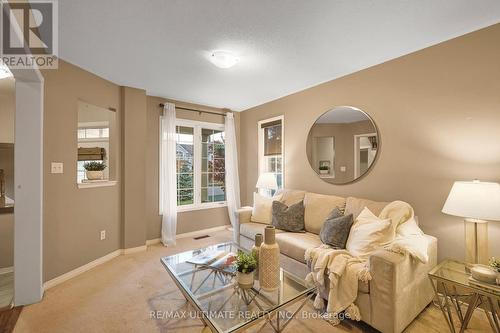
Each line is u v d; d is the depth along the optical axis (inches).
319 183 130.4
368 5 67.5
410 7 68.5
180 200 163.5
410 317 68.9
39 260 85.5
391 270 63.2
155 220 150.8
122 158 130.9
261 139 172.7
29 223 84.3
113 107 126.6
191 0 64.8
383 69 103.3
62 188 99.3
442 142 87.7
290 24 76.3
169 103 150.6
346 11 70.1
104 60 100.7
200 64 105.1
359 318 69.1
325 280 76.1
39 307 81.1
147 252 133.8
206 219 173.3
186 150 166.7
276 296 63.0
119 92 130.6
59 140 98.0
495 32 76.4
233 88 137.0
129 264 116.6
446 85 86.4
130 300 85.1
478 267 64.9
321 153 128.6
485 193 67.9
